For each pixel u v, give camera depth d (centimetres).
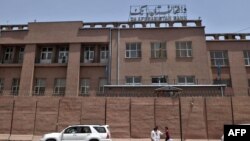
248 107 2284
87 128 1819
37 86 3219
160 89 2517
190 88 2703
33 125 2428
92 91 3123
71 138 1786
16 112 2480
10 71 3284
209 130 2259
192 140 2233
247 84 3114
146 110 2361
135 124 2338
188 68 2989
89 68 3206
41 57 3362
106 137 1791
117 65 3069
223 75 3180
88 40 3212
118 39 3166
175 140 2245
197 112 2309
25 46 3291
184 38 3095
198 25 3153
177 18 3294
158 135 1758
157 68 3020
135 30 3180
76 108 2433
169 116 2325
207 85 2705
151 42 3120
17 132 2422
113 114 2381
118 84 2994
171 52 3059
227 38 3316
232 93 3091
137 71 3030
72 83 3086
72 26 3284
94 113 2403
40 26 3331
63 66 3234
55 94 3145
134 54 3105
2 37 3331
